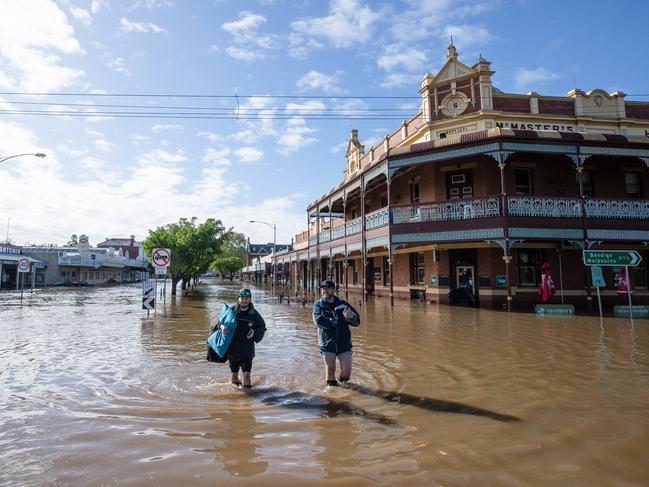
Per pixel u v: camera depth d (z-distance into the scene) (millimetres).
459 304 19797
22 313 17266
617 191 20562
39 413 4875
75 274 61156
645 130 21578
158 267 16391
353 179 24422
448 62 21266
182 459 3715
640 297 19703
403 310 17312
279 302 23953
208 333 11289
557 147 17141
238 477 3396
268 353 8461
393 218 19031
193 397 5512
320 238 32062
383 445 3992
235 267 94438
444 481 3311
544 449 3881
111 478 3379
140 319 14766
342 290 34844
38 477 3393
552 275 19531
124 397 5496
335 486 3248
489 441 4066
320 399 5410
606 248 19672
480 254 19812
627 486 3217
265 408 5066
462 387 5914
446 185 20844
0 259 46344
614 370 6832
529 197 17016
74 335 10930
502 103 20562
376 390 5797
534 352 8344
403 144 24375
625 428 4375
